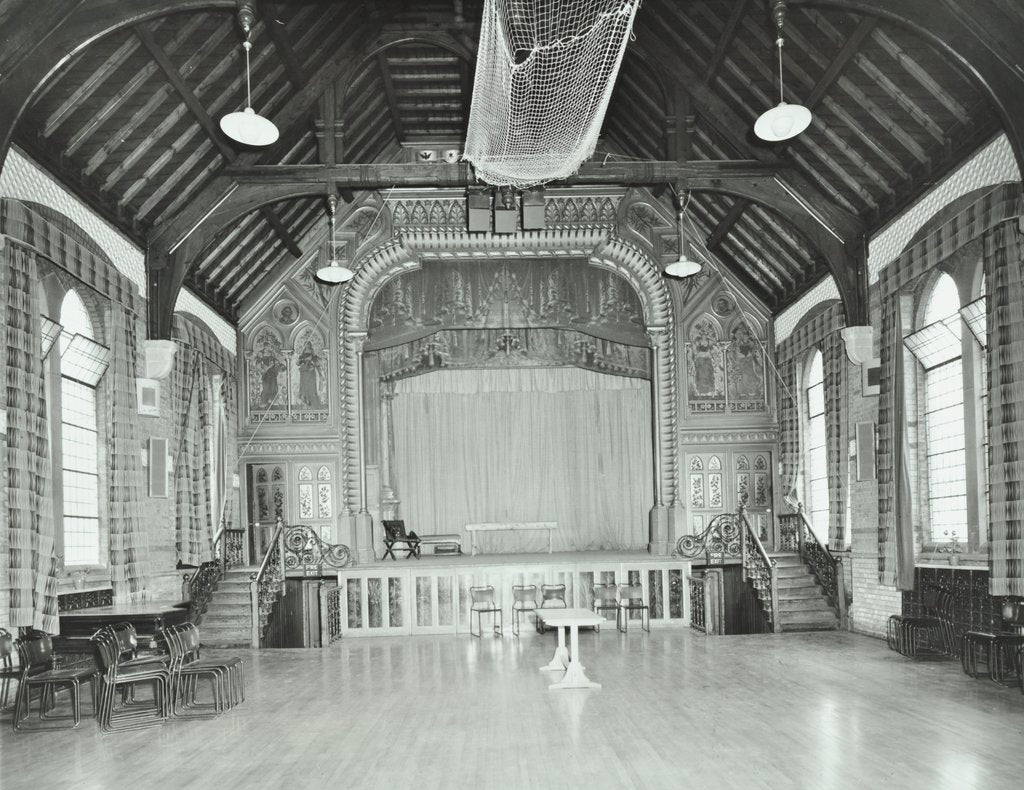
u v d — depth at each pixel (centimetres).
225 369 1717
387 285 1847
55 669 1003
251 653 1390
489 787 649
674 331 1833
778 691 977
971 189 1093
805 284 1639
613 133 1808
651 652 1285
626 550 2100
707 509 1816
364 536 1780
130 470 1259
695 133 1543
